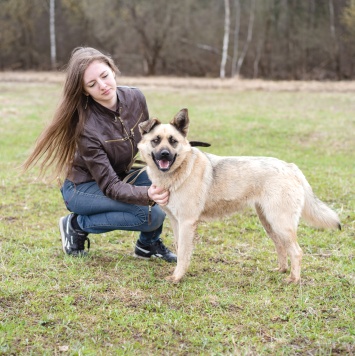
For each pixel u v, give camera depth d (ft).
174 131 15.14
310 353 11.05
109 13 126.72
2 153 36.32
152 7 125.18
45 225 20.88
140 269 16.05
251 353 11.01
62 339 11.61
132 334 11.88
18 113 56.24
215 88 88.22
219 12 126.11
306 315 12.84
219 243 18.84
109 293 14.02
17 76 110.73
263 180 15.24
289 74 118.52
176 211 15.26
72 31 139.74
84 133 15.47
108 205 16.14
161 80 104.42
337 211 21.91
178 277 15.07
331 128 45.47
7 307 13.09
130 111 16.43
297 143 40.09
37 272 15.47
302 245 18.34
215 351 11.11
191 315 12.76
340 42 113.80
